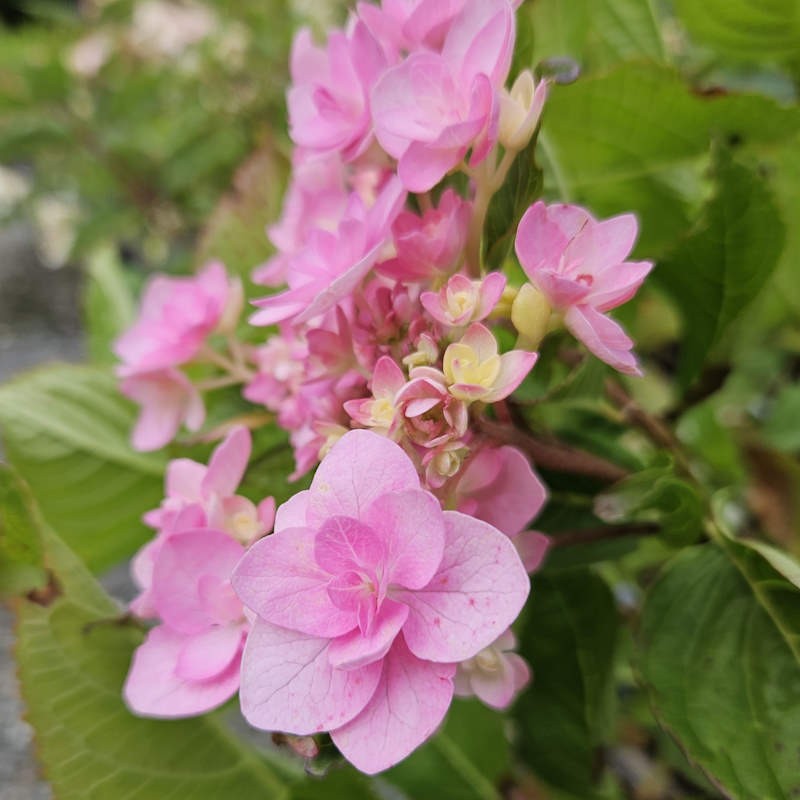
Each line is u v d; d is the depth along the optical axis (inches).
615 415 7.7
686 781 10.4
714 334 8.2
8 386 9.8
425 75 5.6
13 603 7.7
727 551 7.0
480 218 6.0
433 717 4.7
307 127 6.3
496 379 5.1
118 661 8.0
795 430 13.0
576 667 8.5
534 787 10.0
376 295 5.7
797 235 10.7
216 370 9.0
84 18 31.5
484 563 4.8
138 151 27.9
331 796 8.2
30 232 36.1
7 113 27.5
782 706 6.2
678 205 9.5
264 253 10.5
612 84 8.3
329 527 4.6
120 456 9.7
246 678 4.8
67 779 7.5
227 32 26.8
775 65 10.0
